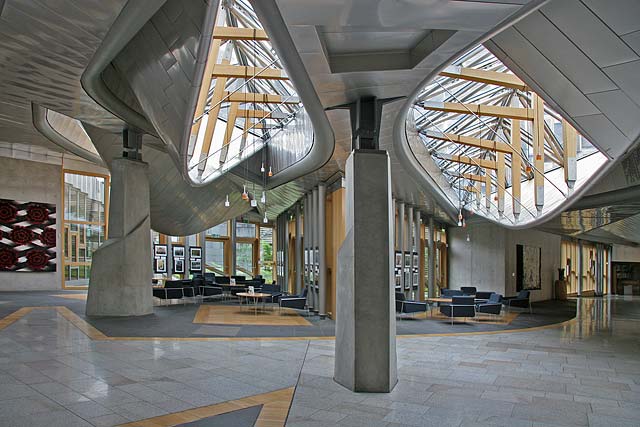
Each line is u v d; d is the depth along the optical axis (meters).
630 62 6.28
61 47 8.05
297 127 14.09
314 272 17.94
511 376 8.09
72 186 26.94
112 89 11.29
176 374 7.50
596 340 12.48
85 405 5.83
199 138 14.13
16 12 6.86
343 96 7.15
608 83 6.83
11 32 7.57
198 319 14.38
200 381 7.12
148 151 16.77
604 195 12.02
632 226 17.95
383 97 7.21
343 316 7.32
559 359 9.70
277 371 7.90
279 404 6.12
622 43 5.98
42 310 15.39
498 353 10.24
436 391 6.98
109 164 17.64
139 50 7.82
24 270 24.56
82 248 27.30
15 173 24.64
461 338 12.30
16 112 14.00
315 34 4.95
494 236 26.02
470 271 27.17
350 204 7.29
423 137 14.04
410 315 17.45
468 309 15.44
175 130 8.74
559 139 13.54
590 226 18.27
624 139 8.08
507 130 15.01
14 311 15.03
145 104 9.38
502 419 5.79
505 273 25.44
